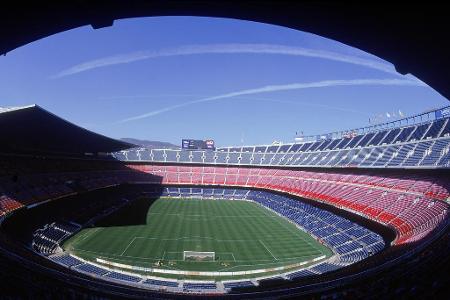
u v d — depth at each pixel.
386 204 58.16
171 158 120.50
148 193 104.00
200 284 37.50
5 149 63.62
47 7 6.63
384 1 6.31
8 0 6.25
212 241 55.94
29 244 44.56
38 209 58.62
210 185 110.75
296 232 63.12
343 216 66.19
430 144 66.06
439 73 7.99
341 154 90.19
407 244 36.28
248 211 84.25
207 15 7.53
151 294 26.42
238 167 117.62
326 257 48.91
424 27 6.73
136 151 121.50
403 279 20.47
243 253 50.16
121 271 41.09
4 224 48.78
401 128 82.31
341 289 22.28
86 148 85.69
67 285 23.61
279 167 111.25
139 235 57.47
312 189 84.44
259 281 38.69
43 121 51.66
